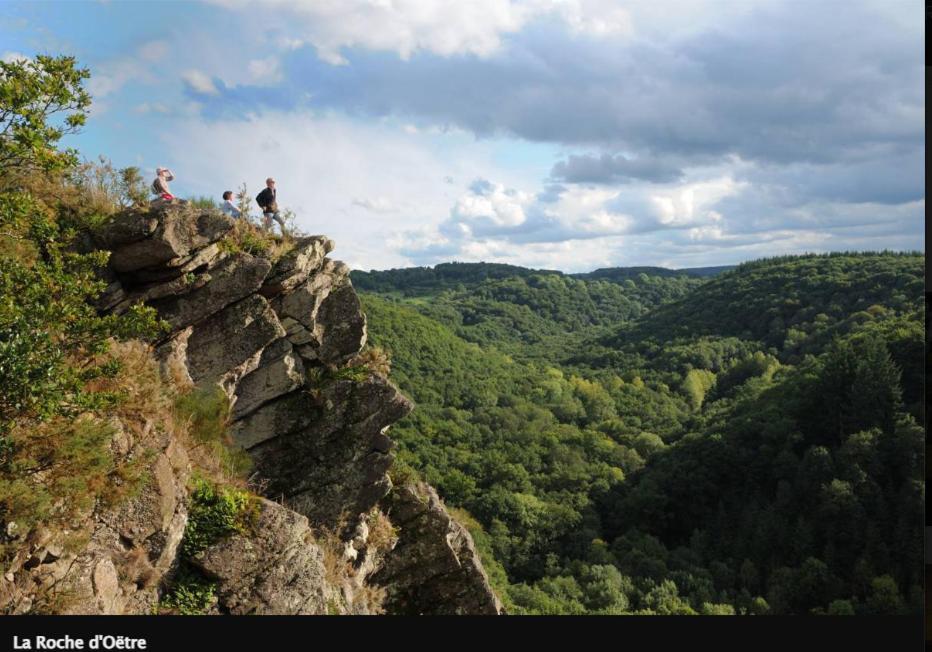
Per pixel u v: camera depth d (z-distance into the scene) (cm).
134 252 1023
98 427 711
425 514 1482
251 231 1237
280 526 944
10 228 784
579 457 10031
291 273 1210
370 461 1307
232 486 965
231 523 901
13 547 622
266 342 1173
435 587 1480
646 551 7812
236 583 871
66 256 801
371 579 1416
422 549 1464
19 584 634
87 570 696
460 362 14112
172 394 973
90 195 1045
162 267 1055
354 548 1296
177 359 1068
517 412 11756
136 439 809
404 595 1458
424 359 13575
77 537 681
